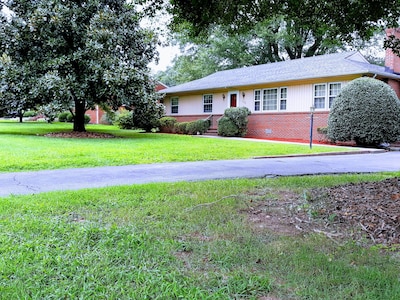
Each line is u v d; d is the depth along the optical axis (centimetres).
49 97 1434
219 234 325
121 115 2219
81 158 871
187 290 215
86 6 1469
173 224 353
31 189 541
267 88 1856
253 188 534
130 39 1564
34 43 1471
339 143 1532
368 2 480
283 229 344
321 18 537
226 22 550
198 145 1244
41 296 208
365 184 523
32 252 270
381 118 1359
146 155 962
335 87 1603
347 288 221
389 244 303
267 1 520
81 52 1407
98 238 305
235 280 230
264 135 1872
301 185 556
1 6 1462
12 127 2094
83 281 227
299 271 246
